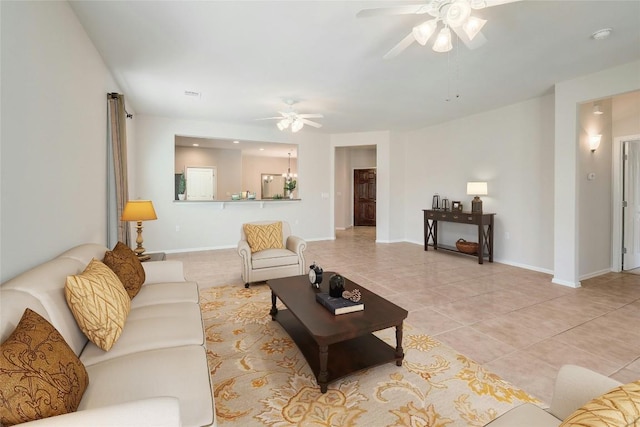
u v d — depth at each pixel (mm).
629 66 3352
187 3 2328
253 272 3820
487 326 2756
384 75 3730
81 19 2512
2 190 1453
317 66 3480
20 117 1616
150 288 2365
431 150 6648
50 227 1961
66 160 2230
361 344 2303
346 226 10203
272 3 2328
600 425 690
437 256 5727
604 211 4504
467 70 3592
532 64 3402
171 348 1539
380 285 3953
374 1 2297
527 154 4816
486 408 1732
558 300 3395
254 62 3367
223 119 6043
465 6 1904
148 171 5801
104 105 3314
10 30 1532
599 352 2303
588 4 2338
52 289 1400
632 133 4414
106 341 1487
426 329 2703
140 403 929
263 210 7000
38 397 922
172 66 3465
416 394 1857
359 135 7434
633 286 3904
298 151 7316
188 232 6258
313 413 1706
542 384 1939
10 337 989
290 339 2557
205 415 1185
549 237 4562
